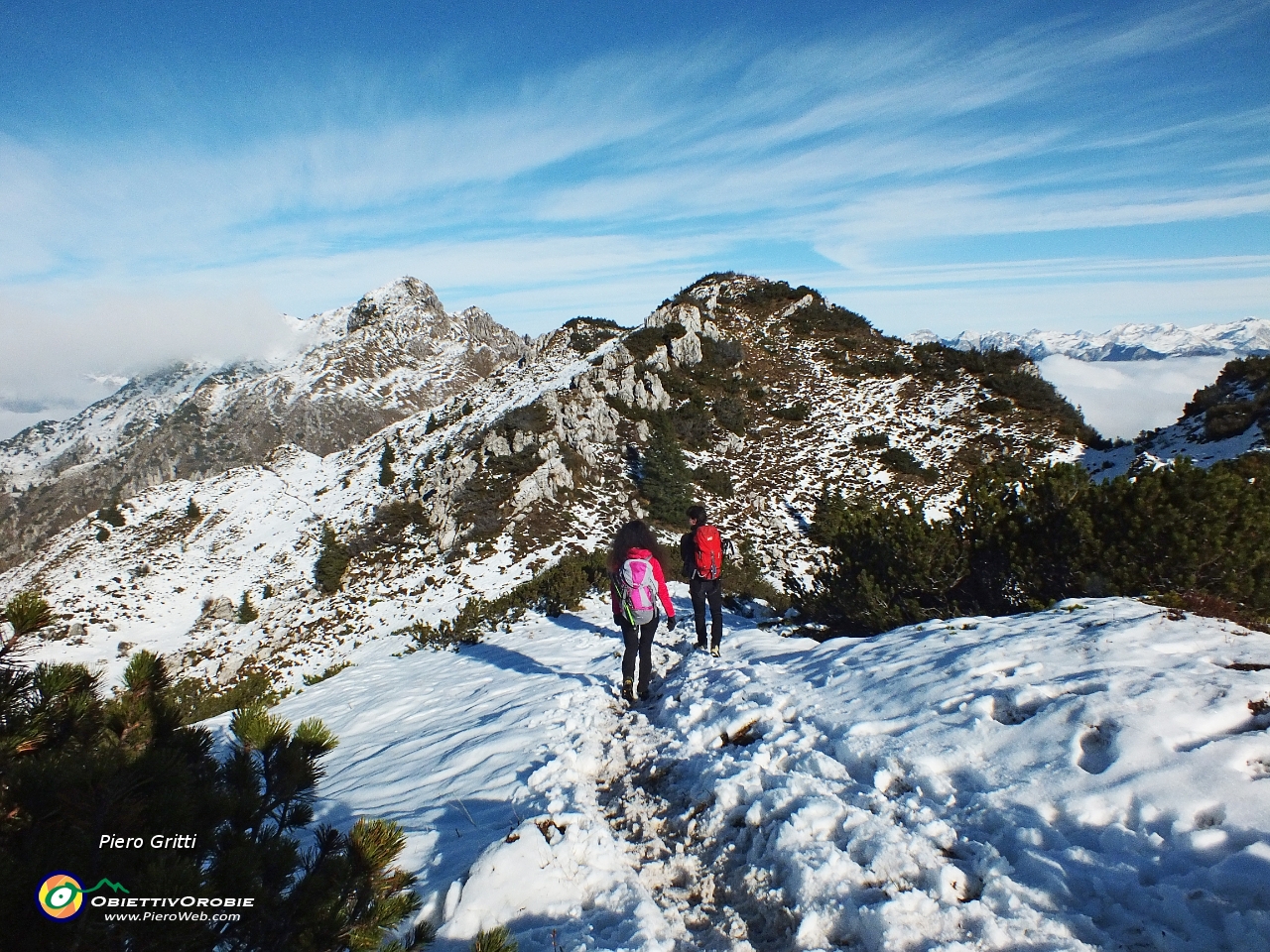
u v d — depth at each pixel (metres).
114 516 55.25
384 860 3.13
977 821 3.40
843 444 45.53
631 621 7.37
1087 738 3.70
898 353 58.78
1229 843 2.71
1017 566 8.29
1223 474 6.89
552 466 39.91
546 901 3.50
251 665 30.67
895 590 9.51
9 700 3.08
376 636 29.98
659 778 5.25
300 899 2.85
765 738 5.11
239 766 3.68
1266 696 3.61
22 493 198.25
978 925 2.72
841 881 3.18
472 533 36.72
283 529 49.62
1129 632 4.96
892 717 4.77
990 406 47.09
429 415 67.62
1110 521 7.43
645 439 45.16
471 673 11.70
